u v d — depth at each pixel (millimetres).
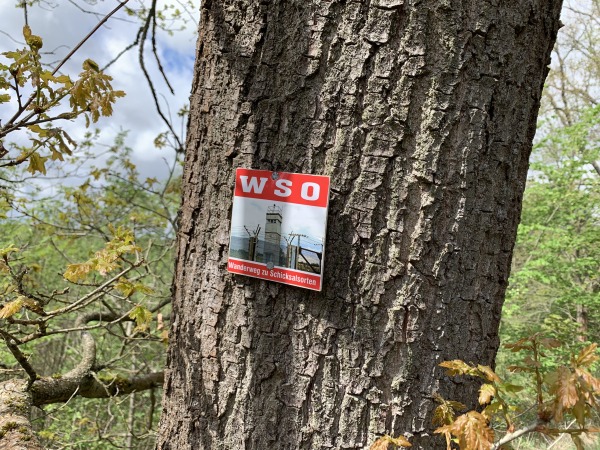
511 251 1192
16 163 1501
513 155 1128
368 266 1102
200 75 1311
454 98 1053
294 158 1145
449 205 1081
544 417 897
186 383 1335
